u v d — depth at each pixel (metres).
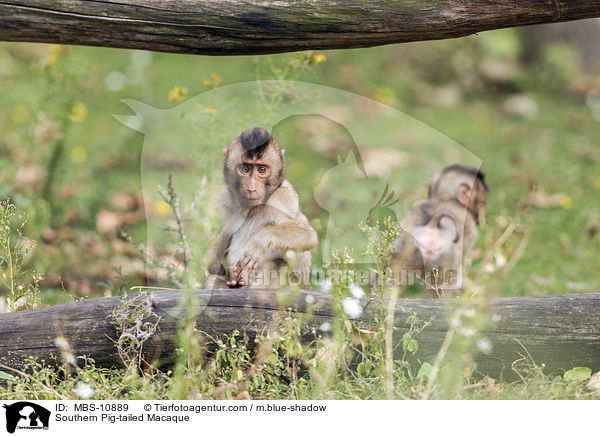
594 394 4.88
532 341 5.14
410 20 5.00
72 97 8.68
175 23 4.78
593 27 16.91
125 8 4.70
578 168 11.77
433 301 5.31
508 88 16.09
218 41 4.89
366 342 5.06
